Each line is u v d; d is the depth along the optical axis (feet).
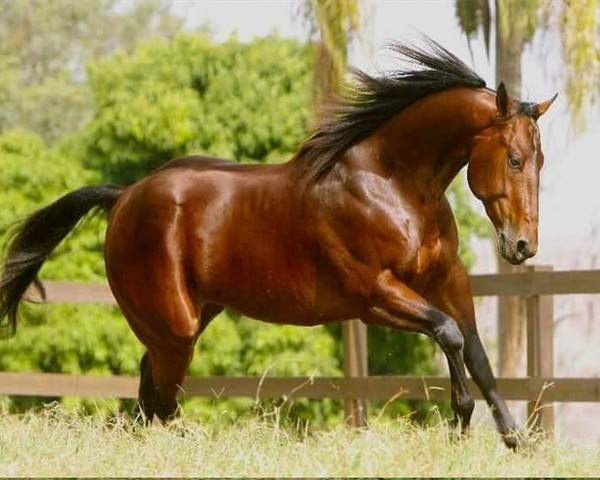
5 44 170.30
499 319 73.72
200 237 39.32
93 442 35.40
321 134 37.91
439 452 32.17
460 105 36.22
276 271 38.42
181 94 78.48
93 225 74.08
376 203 36.88
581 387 43.19
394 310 36.60
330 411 69.56
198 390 49.16
